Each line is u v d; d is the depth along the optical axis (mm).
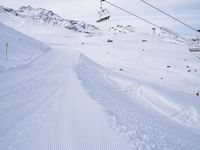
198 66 79250
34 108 13117
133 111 16875
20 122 10688
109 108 14742
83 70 38500
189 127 17109
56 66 39594
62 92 18188
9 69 30438
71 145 8719
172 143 10742
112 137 9609
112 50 108938
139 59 88188
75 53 66062
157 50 115750
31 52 54438
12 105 13398
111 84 32188
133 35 199875
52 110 12922
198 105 24562
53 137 9258
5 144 8414
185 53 109938
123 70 62750
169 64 79875
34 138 9062
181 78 58125
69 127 10406
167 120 17844
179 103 24531
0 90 17172
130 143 9289
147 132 11422
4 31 69438
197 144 11867
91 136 9547
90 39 192250
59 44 138500
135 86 32625
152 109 21531
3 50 46812
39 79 24062
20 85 19812
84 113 12578
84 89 20188
